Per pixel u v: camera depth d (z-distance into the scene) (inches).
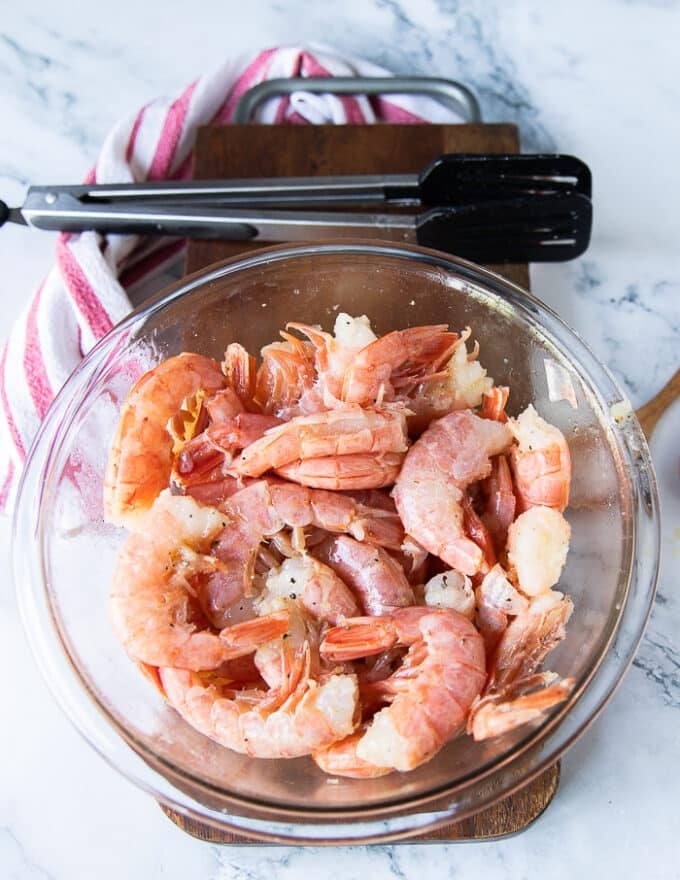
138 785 23.4
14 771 26.3
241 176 29.5
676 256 29.8
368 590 24.1
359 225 27.6
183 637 23.2
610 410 24.7
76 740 26.5
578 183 27.5
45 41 31.7
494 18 31.9
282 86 30.2
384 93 30.5
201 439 24.5
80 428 25.0
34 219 28.1
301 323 26.3
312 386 25.2
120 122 29.6
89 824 26.0
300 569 24.0
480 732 22.6
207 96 30.0
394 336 24.6
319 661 23.5
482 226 27.7
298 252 25.5
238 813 22.9
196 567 23.7
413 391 25.0
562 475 24.1
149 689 23.9
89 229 28.1
